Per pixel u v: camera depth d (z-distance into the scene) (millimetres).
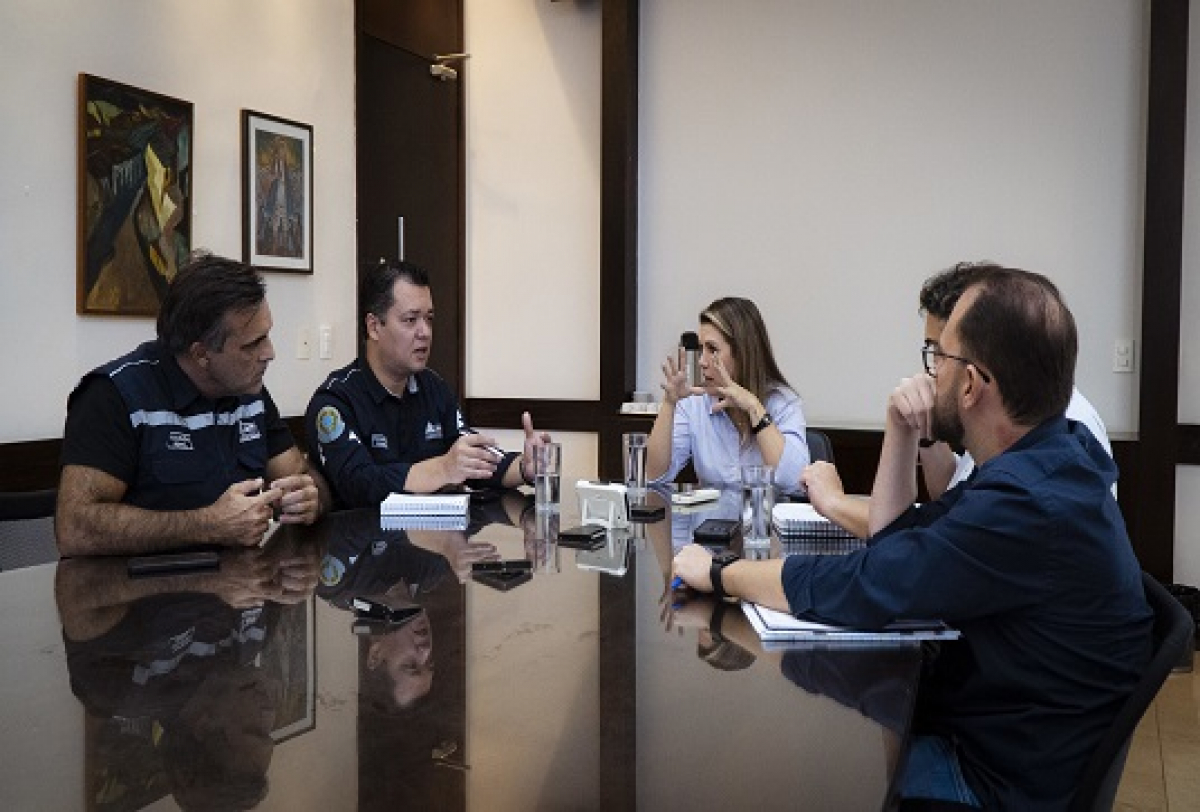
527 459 2699
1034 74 4344
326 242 4480
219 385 2217
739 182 4824
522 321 5344
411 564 1807
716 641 1354
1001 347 1396
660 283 4988
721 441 3102
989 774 1383
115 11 3479
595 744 988
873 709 1103
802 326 4758
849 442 4340
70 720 1036
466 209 5410
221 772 908
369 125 4727
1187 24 3922
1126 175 4234
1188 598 3830
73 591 1599
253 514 1945
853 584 1365
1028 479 1329
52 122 3271
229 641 1324
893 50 4547
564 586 1649
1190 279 4133
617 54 4832
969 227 4477
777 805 859
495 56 5312
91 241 3383
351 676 1186
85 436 2080
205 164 3859
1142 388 4047
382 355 2742
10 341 3174
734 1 4781
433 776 905
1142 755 2988
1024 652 1348
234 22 3973
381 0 4773
